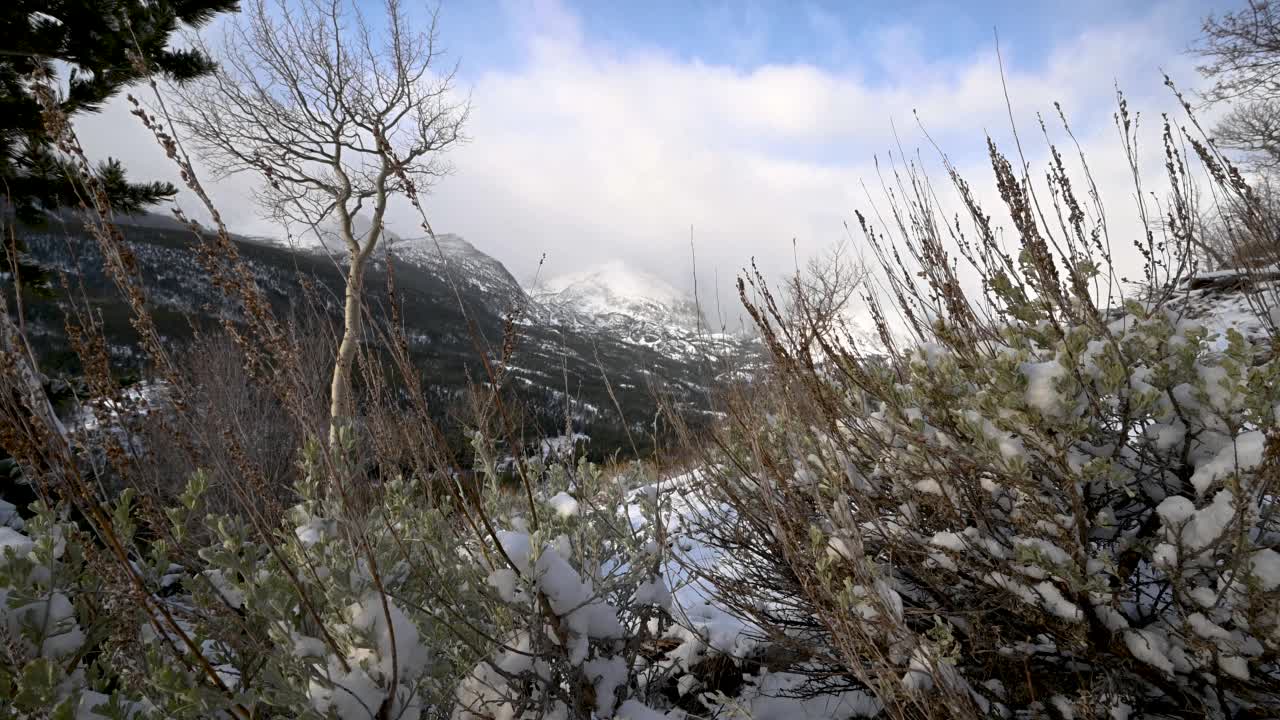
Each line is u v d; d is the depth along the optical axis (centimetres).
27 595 142
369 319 169
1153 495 192
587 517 216
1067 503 194
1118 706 176
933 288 217
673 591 242
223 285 146
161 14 673
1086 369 188
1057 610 178
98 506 143
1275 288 180
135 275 146
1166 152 200
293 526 172
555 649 183
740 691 273
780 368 205
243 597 153
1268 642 158
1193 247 197
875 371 232
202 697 143
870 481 235
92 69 679
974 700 186
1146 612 189
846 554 191
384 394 170
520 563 175
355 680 153
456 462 178
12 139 586
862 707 238
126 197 606
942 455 201
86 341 143
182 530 159
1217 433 182
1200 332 178
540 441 215
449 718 188
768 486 196
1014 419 179
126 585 143
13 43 618
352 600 157
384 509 171
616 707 205
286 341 150
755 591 257
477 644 187
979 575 196
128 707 148
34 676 131
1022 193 193
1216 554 164
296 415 152
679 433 241
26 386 140
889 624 175
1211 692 175
